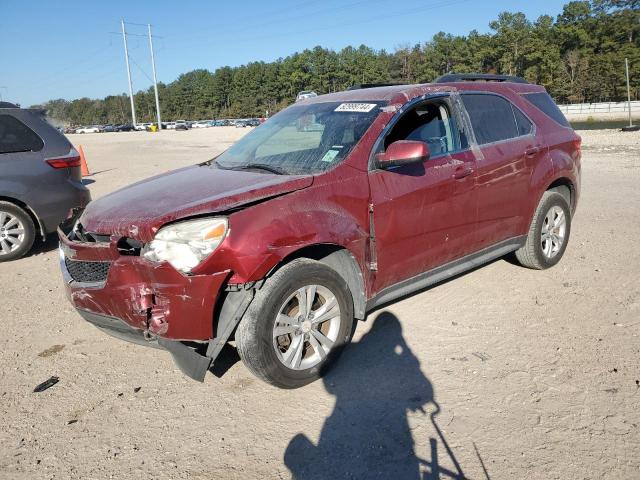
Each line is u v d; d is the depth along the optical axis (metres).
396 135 4.20
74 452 3.02
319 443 3.01
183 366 3.29
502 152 4.76
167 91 166.75
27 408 3.46
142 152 25.08
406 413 3.24
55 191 6.95
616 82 87.88
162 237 3.16
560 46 97.62
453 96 4.61
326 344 3.61
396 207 3.91
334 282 3.55
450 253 4.43
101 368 3.95
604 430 2.99
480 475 2.70
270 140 4.55
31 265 6.62
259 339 3.25
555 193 5.40
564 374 3.57
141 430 3.19
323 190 3.57
